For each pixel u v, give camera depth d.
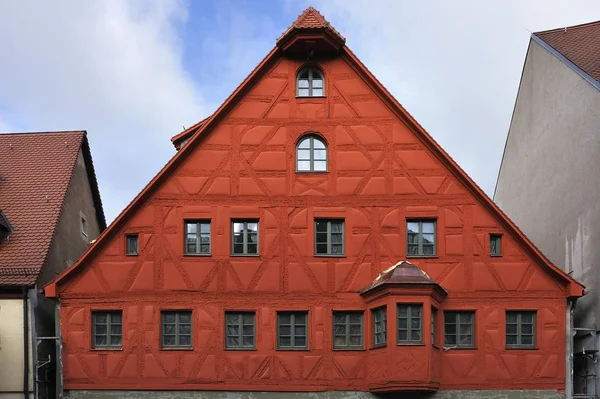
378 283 17.09
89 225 24.30
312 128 18.56
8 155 22.62
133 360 17.41
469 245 17.97
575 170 20.48
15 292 17.59
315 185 18.30
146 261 17.88
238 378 17.34
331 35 18.36
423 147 18.42
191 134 21.30
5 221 19.09
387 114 18.61
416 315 16.89
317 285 17.80
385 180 18.30
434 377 16.83
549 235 22.56
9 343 17.36
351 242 18.00
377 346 17.05
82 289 17.75
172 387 17.28
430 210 18.14
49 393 18.78
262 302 17.70
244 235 18.14
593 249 19.03
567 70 21.11
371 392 17.19
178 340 17.62
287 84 18.81
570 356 17.48
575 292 17.58
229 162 18.38
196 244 18.08
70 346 17.48
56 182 21.19
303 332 17.72
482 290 17.78
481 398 17.23
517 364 17.42
